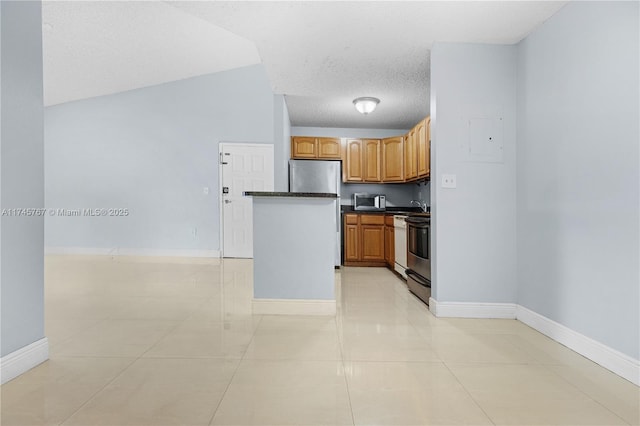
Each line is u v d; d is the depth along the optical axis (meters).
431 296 2.74
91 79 4.87
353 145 5.62
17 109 1.57
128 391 1.46
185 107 5.39
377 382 1.56
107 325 2.32
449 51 2.54
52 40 3.92
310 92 3.92
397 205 5.94
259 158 5.46
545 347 2.00
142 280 3.73
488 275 2.56
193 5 2.12
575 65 1.92
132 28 3.88
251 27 2.36
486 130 2.54
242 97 5.44
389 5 2.07
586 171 1.84
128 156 5.39
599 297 1.76
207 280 3.74
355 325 2.37
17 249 1.58
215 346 1.97
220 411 1.32
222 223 5.43
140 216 5.43
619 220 1.64
